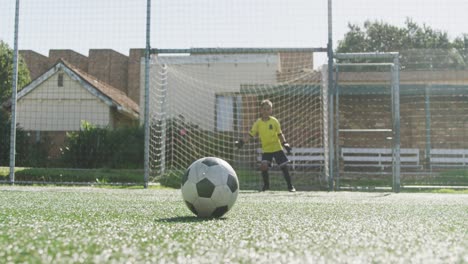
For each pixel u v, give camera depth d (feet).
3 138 47.24
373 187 35.14
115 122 61.62
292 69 59.00
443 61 54.49
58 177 36.76
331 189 33.32
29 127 54.85
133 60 75.92
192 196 13.16
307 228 10.33
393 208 17.47
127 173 39.52
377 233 9.47
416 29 82.94
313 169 49.44
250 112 54.13
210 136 49.47
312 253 6.71
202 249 6.95
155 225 10.60
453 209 17.16
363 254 6.63
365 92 55.26
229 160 48.78
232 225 10.84
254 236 8.70
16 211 14.55
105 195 24.34
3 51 60.29
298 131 53.67
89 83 57.98
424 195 28.68
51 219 11.95
